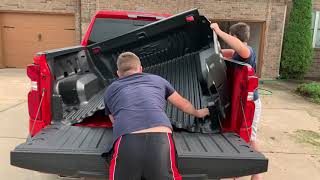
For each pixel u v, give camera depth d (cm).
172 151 238
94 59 437
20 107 692
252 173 251
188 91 389
